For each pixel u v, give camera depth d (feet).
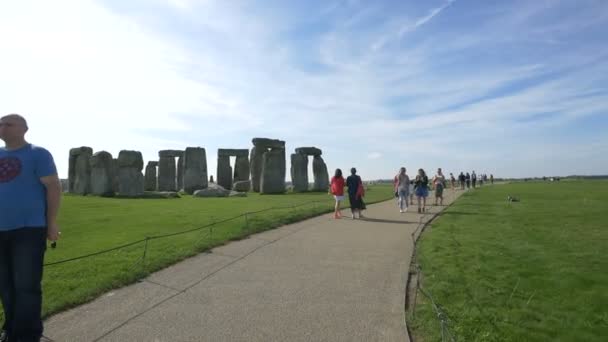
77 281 26.48
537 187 167.43
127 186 105.70
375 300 23.97
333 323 20.67
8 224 16.72
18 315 16.56
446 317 21.12
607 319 22.39
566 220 58.80
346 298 24.31
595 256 35.63
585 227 52.01
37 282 17.07
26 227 16.90
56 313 21.79
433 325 20.42
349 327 20.20
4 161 17.15
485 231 48.34
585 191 132.05
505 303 24.14
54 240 17.87
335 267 31.17
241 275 29.04
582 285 27.71
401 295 24.85
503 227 51.65
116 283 26.48
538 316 22.50
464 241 41.57
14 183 16.88
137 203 81.30
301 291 25.55
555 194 117.91
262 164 123.44
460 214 66.23
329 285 26.76
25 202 16.89
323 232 46.42
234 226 47.39
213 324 20.49
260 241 40.83
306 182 132.05
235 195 106.42
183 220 53.62
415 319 21.31
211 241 38.91
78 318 21.18
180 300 23.91
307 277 28.55
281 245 38.99
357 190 59.16
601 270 31.14
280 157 122.31
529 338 19.74
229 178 143.23
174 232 44.50
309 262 32.65
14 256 16.84
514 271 30.68
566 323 21.80
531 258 34.68
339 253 35.81
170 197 102.63
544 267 31.94
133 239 40.57
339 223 53.98
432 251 36.58
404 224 53.21
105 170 107.96
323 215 63.31
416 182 68.74
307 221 55.72
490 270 30.76
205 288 26.11
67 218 56.54
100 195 106.83
